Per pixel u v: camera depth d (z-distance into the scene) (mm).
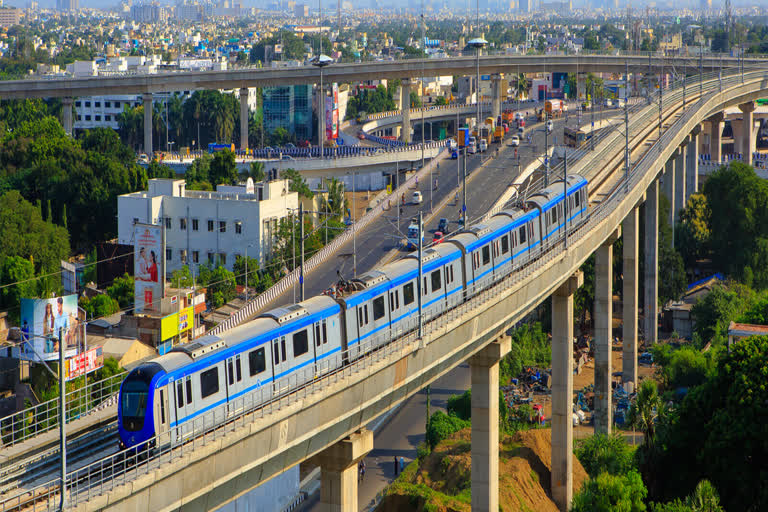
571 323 125938
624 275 168125
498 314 102875
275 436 71750
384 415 147125
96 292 157500
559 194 131750
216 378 71562
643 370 175375
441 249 101812
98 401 103812
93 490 58875
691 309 187625
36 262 176625
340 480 83562
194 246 179125
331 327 83375
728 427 108125
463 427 135625
